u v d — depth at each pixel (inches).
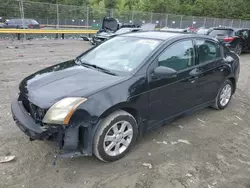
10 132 151.3
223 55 192.9
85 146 117.5
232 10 1852.9
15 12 776.9
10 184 109.6
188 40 163.0
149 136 155.1
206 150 143.8
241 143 154.9
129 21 1055.6
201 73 167.3
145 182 114.8
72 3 1555.1
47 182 111.9
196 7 1908.2
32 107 117.6
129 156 133.5
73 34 860.6
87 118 112.7
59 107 109.3
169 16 1172.5
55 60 403.5
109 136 123.6
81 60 161.9
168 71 132.5
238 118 192.2
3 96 212.8
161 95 142.3
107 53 158.4
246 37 531.2
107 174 118.9
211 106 201.9
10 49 506.6
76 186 110.5
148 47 147.6
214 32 531.5
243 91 266.1
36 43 647.1
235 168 129.0
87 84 122.4
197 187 113.3
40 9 831.7
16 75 290.7
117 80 126.3
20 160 125.4
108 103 117.3
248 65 425.4
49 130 109.7
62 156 113.6
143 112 135.2
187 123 177.5
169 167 126.2
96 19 970.7
